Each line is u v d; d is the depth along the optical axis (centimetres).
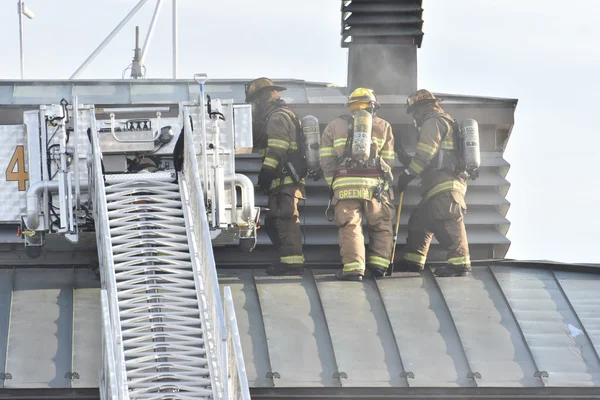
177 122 3881
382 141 3975
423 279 4119
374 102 3994
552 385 3597
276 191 4050
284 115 4022
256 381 3544
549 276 4172
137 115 4103
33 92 4800
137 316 3281
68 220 3738
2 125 4069
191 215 3550
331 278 4094
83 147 3850
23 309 3788
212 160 3828
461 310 3922
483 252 4469
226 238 3947
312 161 4012
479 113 4494
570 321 3888
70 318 3756
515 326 3850
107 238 3334
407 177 4075
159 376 3147
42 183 3769
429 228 4125
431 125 4022
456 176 4069
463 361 3678
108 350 3038
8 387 3444
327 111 4428
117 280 3391
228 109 3869
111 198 3566
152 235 3519
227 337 3080
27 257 4238
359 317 3850
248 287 4016
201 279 3381
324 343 3725
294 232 4072
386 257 4056
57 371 3519
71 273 4031
